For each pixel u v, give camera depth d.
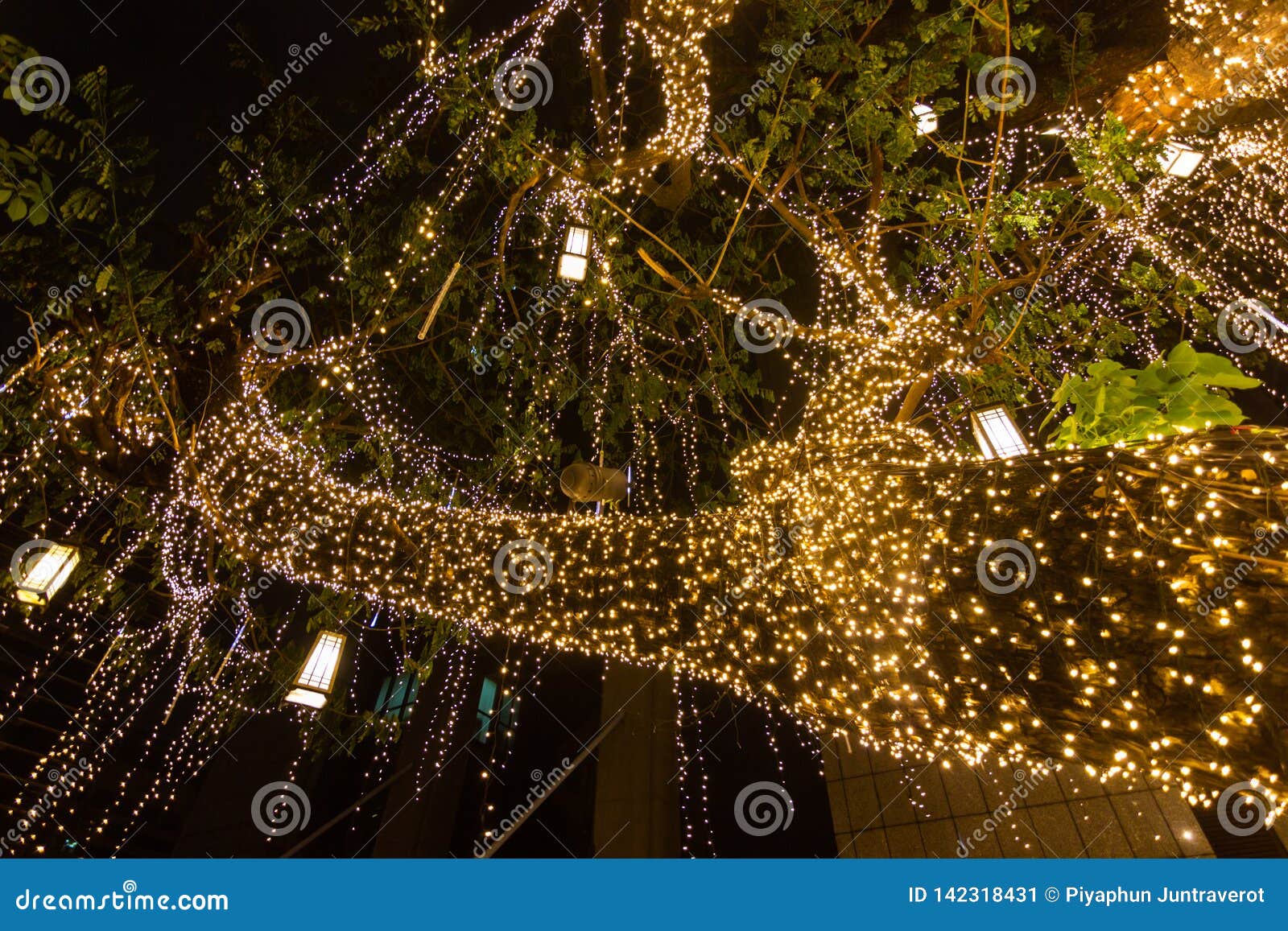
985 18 4.11
